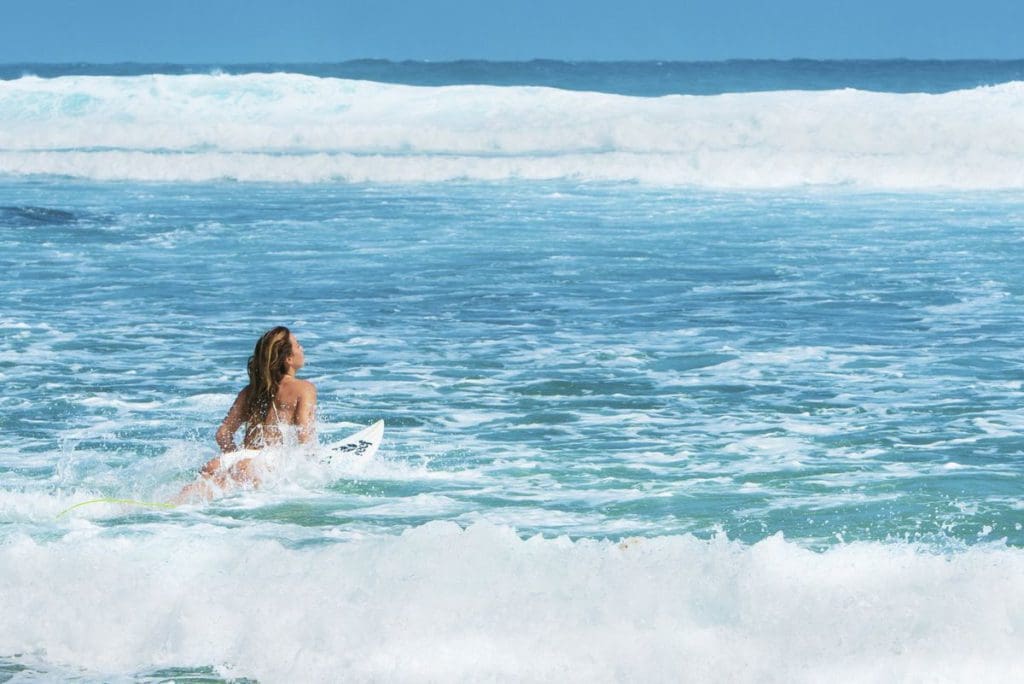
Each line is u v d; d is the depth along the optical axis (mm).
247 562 8844
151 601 8477
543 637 7641
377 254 32125
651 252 31719
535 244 33594
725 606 7812
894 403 15812
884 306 23578
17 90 72188
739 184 49469
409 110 66062
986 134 52000
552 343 20422
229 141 62062
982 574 7949
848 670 7137
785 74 156000
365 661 7621
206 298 25688
